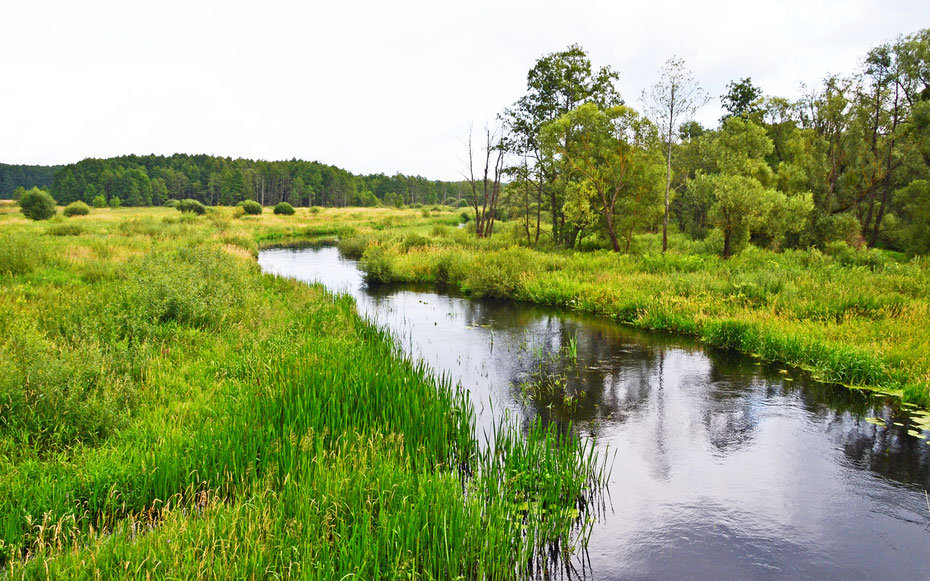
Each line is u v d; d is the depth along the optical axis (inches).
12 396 215.8
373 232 1806.1
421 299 717.9
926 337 385.1
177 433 214.5
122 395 242.2
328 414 237.8
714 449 263.6
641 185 1109.1
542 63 1301.7
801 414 308.5
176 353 322.7
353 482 184.7
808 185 1343.5
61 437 206.4
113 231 1350.9
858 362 354.3
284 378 271.6
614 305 607.5
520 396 340.2
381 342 393.7
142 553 145.3
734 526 198.4
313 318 449.1
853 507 211.9
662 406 322.7
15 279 508.1
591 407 321.4
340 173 6624.0
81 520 168.4
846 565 176.1
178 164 6471.5
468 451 242.8
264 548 147.2
